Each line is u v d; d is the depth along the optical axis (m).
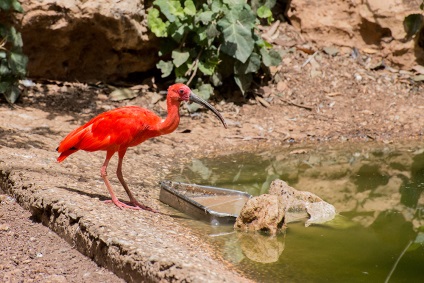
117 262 9.12
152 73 19.31
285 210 11.89
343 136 16.97
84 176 12.62
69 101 17.34
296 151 15.80
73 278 9.14
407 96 18.98
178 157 15.16
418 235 11.20
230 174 14.13
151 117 11.01
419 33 20.09
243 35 17.72
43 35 17.34
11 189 11.61
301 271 9.61
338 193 13.18
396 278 9.51
